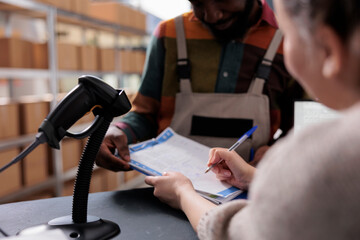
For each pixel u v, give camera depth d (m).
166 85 1.21
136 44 4.52
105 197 0.78
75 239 0.55
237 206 0.46
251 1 1.02
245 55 1.15
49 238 0.49
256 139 1.12
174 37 1.19
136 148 0.93
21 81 2.79
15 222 0.64
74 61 2.79
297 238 0.30
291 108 1.21
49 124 0.53
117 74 3.45
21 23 2.82
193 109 1.16
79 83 0.58
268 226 0.32
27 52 2.45
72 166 2.78
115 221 0.65
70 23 3.26
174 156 0.90
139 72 3.88
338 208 0.28
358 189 0.28
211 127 1.15
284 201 0.31
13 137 2.31
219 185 0.77
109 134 0.92
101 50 3.15
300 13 0.32
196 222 0.58
